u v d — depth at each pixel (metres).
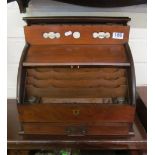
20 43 1.49
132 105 1.07
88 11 1.44
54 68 1.16
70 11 1.44
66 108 1.08
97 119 1.10
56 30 1.15
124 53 1.15
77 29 1.15
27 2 1.33
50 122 1.11
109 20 1.16
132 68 1.10
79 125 1.12
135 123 1.25
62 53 1.14
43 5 1.42
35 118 1.10
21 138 1.12
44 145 1.11
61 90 1.14
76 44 1.17
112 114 1.09
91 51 1.15
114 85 1.15
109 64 1.10
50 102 1.10
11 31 1.46
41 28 1.15
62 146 1.12
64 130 1.13
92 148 1.13
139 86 1.52
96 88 1.14
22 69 1.10
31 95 1.15
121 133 1.14
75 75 1.15
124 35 1.16
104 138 1.12
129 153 1.27
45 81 1.15
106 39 1.16
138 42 1.50
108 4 1.33
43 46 1.17
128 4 1.33
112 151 1.29
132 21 1.46
